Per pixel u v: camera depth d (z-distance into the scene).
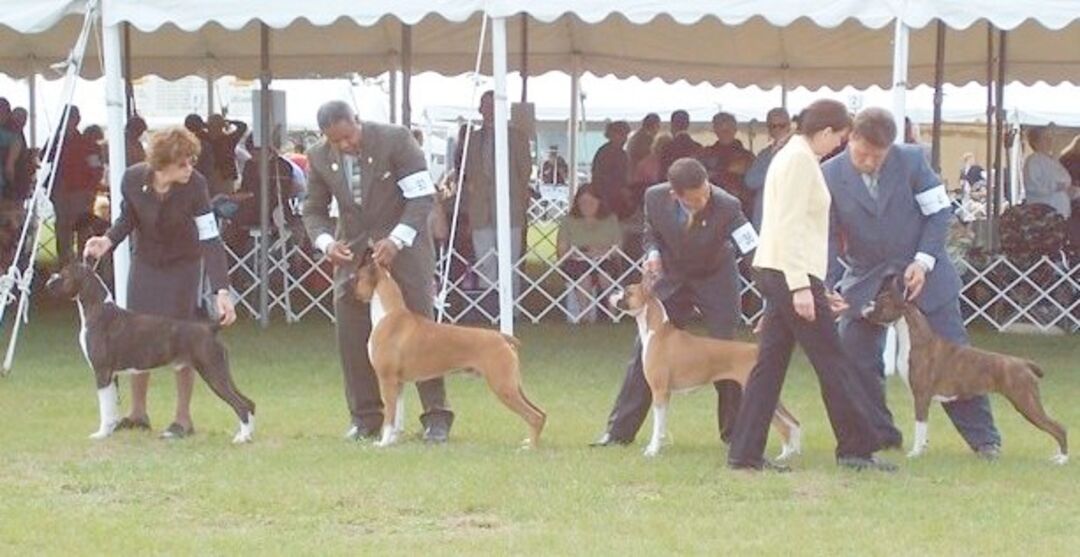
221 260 10.00
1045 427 9.27
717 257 9.50
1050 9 12.55
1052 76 23.38
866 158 9.11
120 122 13.31
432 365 9.55
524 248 18.20
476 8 13.11
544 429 10.43
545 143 36.97
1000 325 16.98
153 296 9.95
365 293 9.60
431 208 9.91
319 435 10.18
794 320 8.66
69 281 9.73
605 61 24.28
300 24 16.08
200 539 7.32
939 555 7.11
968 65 23.66
